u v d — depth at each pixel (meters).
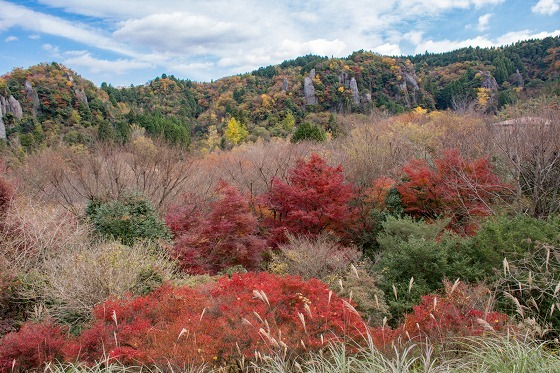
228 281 5.34
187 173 13.09
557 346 4.36
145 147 13.83
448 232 7.45
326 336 4.09
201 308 4.71
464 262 6.33
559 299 4.80
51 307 6.16
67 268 6.45
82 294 5.92
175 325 4.28
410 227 8.22
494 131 11.24
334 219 10.02
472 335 4.01
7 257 7.21
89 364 3.99
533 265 5.36
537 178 7.86
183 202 11.58
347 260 8.12
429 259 6.59
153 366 3.86
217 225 8.77
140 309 4.87
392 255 7.24
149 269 6.77
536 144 8.09
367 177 12.76
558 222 6.59
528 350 3.43
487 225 6.71
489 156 10.46
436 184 9.84
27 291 6.31
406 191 10.26
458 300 4.68
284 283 4.90
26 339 4.23
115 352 3.81
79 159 12.70
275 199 10.57
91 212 9.99
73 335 5.16
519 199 8.20
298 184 10.31
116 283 6.09
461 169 9.48
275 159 15.09
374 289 6.17
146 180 12.27
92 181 11.48
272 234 10.02
